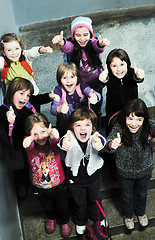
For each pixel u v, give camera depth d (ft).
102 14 16.30
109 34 15.47
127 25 15.90
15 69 9.31
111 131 8.36
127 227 9.91
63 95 8.80
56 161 8.20
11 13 14.12
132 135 8.22
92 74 10.05
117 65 8.56
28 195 10.12
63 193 9.12
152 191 10.87
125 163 8.57
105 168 10.72
